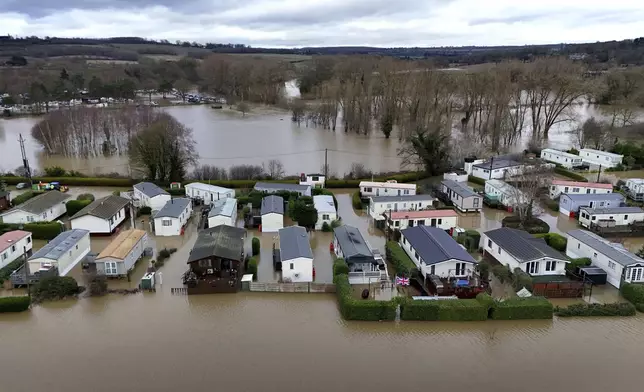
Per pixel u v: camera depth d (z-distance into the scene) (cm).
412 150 8531
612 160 8675
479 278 4422
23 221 5647
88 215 5547
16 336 3738
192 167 8694
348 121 12456
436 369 3425
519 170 7150
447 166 8319
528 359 3531
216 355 3541
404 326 3925
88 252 5191
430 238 4869
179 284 4491
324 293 4375
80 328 3841
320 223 5847
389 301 3978
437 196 7112
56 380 3266
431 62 16512
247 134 12125
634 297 4150
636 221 5869
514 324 3950
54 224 5509
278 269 4784
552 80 10981
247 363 3456
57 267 4503
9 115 13812
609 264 4497
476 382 3297
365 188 6912
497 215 6481
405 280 4450
